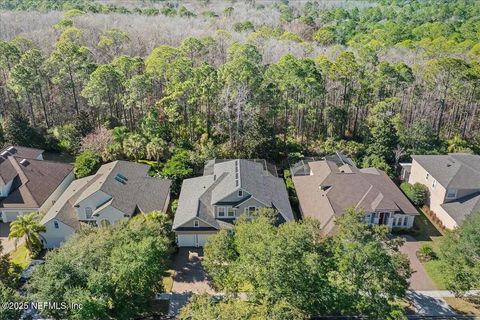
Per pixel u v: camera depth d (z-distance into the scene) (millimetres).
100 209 44469
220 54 84938
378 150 60062
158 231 38406
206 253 35312
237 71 60125
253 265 30656
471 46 82750
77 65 65188
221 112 63594
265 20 121250
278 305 28094
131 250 31953
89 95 61656
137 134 60375
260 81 60719
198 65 78000
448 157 54250
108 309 30547
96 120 67125
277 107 62594
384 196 47969
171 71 64125
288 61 61625
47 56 78438
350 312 33312
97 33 91375
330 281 30594
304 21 115000
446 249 37250
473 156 54094
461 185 48250
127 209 45312
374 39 92500
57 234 44531
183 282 39719
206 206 45844
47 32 91375
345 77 65438
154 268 32719
